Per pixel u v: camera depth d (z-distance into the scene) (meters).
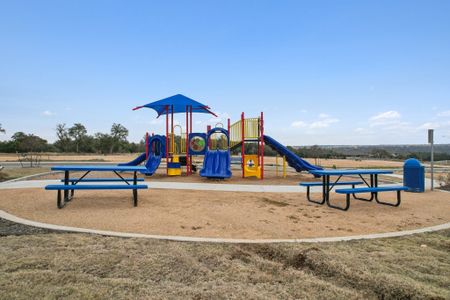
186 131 16.95
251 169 15.81
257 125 15.65
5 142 57.62
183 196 9.34
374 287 3.34
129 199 8.57
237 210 7.34
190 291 3.19
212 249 4.42
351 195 9.91
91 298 3.01
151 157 16.50
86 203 7.91
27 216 6.46
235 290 3.24
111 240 4.78
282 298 3.09
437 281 3.49
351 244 4.73
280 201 8.72
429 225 6.18
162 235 5.18
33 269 3.65
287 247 4.49
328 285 3.39
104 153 65.88
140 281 3.41
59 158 39.72
